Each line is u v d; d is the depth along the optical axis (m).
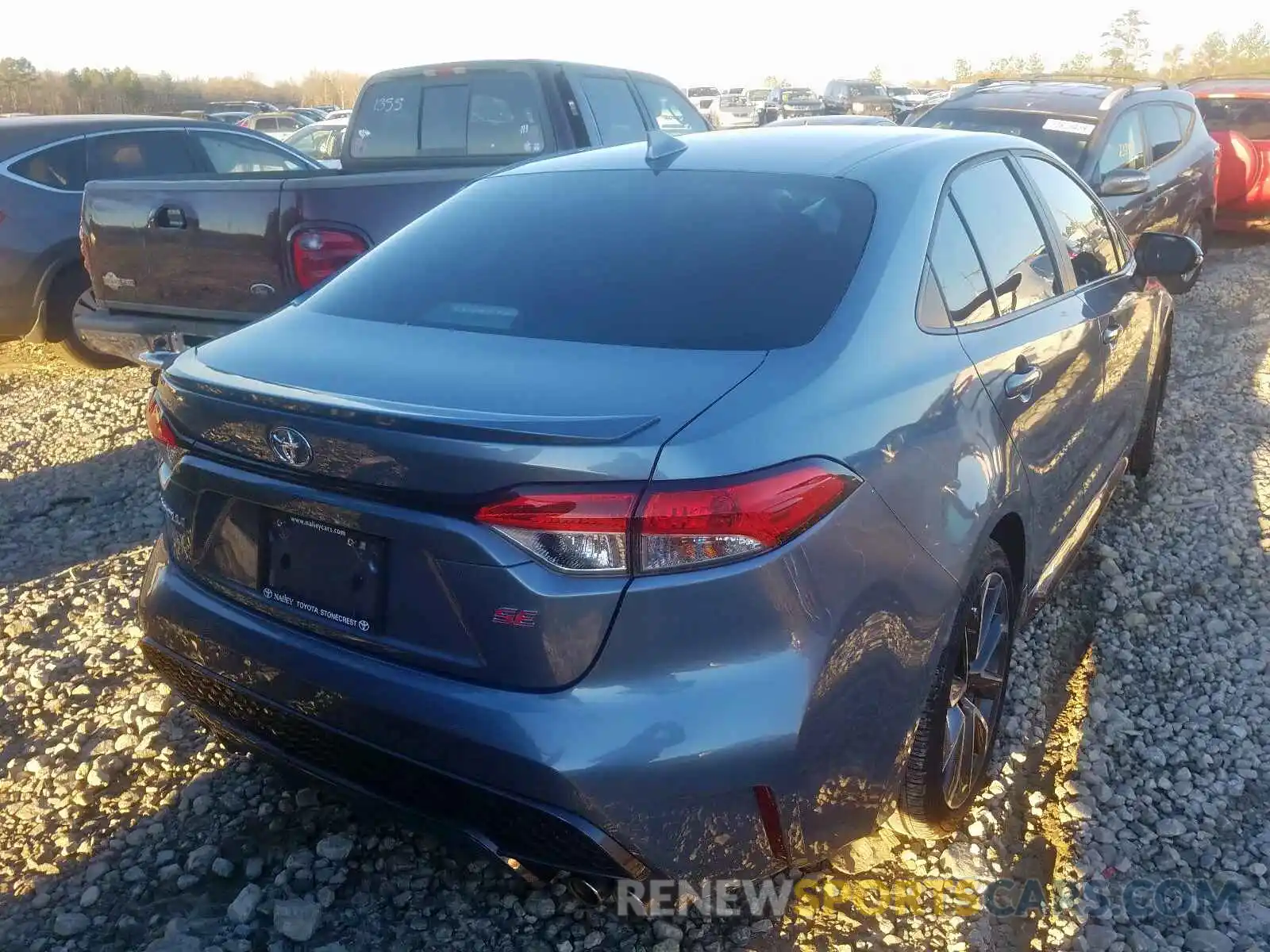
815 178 2.82
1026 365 2.90
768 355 2.25
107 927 2.51
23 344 8.95
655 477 1.90
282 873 2.65
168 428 2.41
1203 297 9.01
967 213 2.99
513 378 2.18
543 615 1.93
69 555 4.55
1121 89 8.49
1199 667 3.56
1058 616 3.90
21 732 3.27
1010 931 2.49
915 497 2.28
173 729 3.25
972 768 2.75
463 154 7.22
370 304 2.71
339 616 2.20
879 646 2.20
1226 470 5.18
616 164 3.14
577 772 1.94
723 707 1.97
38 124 7.59
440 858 2.70
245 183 5.14
